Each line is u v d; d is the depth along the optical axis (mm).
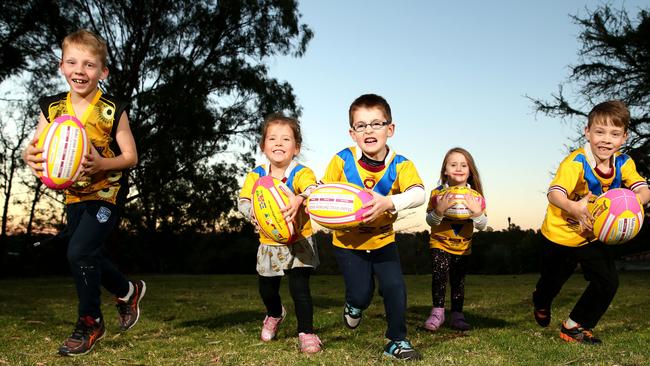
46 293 10031
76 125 3369
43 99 3729
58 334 4395
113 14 21625
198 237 31094
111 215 3617
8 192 25812
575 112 23938
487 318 5320
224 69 22984
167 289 10961
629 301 7062
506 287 10516
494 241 28484
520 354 3346
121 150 3686
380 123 3506
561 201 3867
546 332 4348
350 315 3709
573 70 24156
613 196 3732
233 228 26188
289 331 4508
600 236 3727
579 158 3992
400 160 3598
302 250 3766
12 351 3561
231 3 21781
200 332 4461
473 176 4996
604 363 3057
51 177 3279
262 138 4066
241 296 8719
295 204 3648
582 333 3848
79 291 3496
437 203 4633
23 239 26672
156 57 21953
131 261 29344
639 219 3684
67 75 3539
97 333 3551
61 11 20281
